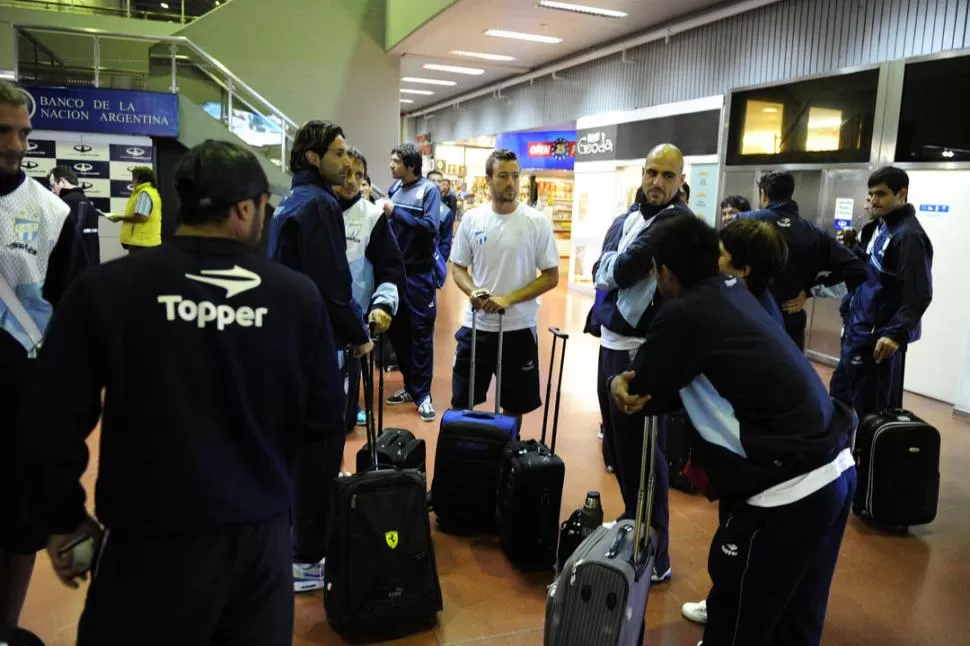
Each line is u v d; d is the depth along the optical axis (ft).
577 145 38.04
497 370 10.74
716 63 27.61
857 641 8.10
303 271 7.81
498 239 10.96
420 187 15.30
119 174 25.50
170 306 3.91
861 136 21.12
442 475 10.07
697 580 9.27
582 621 5.99
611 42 33.88
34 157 24.54
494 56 38.22
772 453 5.64
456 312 30.58
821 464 5.75
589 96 37.19
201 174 4.10
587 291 37.50
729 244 6.86
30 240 5.95
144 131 25.46
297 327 4.34
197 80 28.43
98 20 34.94
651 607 8.60
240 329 4.07
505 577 9.13
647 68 32.01
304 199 7.91
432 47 35.40
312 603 8.45
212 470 3.93
